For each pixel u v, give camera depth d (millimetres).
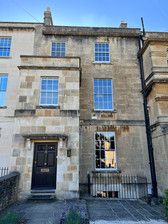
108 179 13406
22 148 11305
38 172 11281
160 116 12297
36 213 7992
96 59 16406
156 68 13398
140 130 14531
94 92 15445
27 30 16344
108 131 14500
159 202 10852
